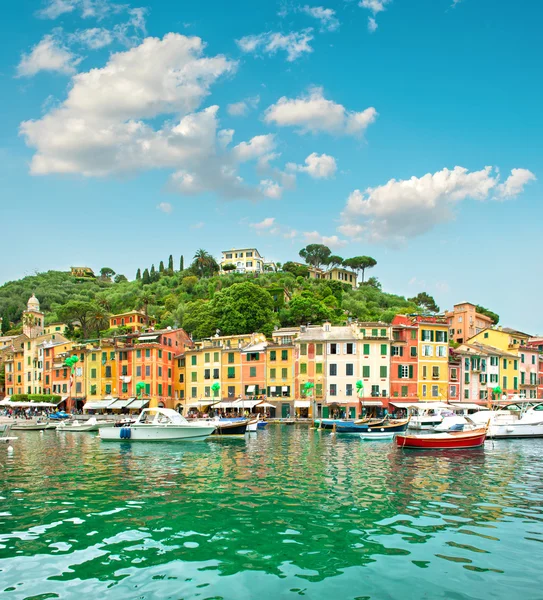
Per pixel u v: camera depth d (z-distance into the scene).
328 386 91.69
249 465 37.44
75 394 109.62
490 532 20.41
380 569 16.64
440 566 16.91
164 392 103.38
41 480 31.59
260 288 128.12
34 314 145.00
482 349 102.12
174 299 160.00
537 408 65.56
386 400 89.88
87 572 16.44
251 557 17.67
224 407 94.00
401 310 155.75
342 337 92.56
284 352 95.62
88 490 28.39
